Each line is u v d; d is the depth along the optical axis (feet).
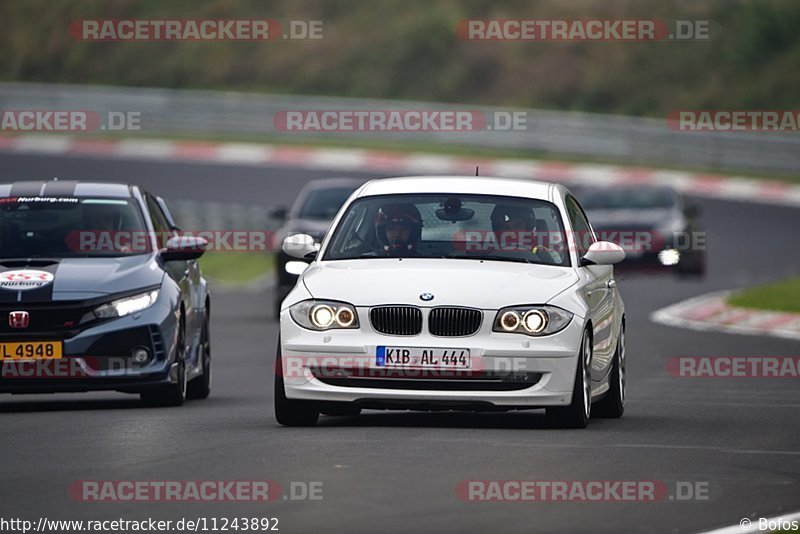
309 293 125.59
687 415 140.97
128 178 506.07
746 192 501.97
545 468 102.78
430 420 132.16
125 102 617.62
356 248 132.77
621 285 326.03
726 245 406.00
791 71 653.30
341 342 122.93
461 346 121.90
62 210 156.15
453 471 100.78
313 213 274.16
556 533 80.94
